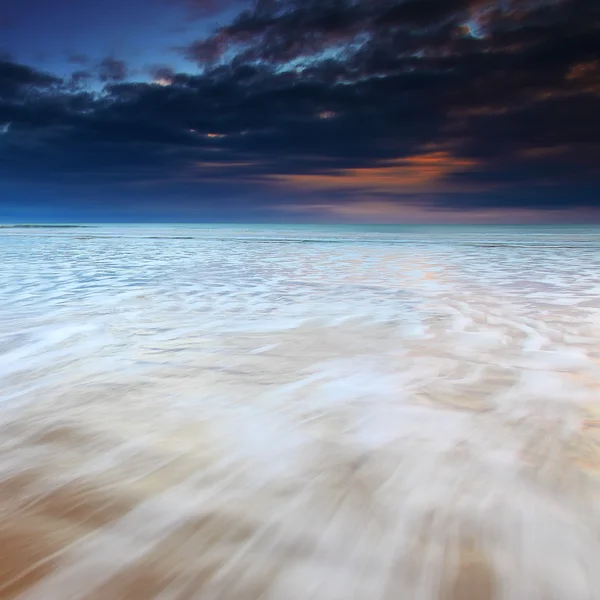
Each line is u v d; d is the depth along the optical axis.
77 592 1.69
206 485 2.42
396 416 3.29
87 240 33.41
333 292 9.09
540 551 1.91
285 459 2.70
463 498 2.30
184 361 4.61
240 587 1.72
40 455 2.73
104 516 2.14
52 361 4.59
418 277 11.58
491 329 5.91
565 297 8.30
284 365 4.48
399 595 1.68
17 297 8.35
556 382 3.94
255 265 14.98
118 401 3.57
